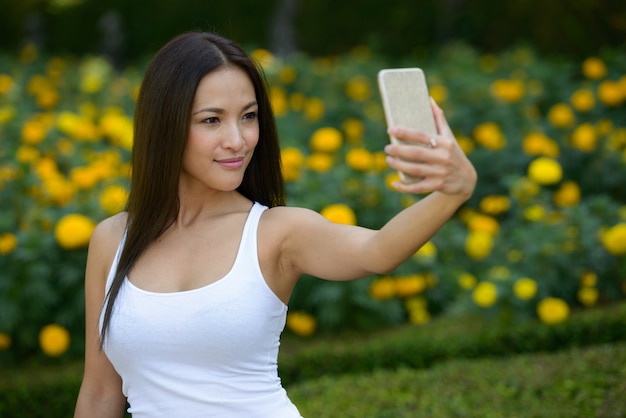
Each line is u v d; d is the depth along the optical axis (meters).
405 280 7.77
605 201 8.11
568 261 7.44
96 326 3.41
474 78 11.68
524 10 16.94
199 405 3.13
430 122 2.71
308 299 7.67
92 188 7.86
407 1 18.59
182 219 3.31
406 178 2.66
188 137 3.15
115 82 12.60
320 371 7.11
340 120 11.73
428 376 6.45
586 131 9.91
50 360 7.37
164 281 3.19
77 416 3.47
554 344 7.13
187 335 3.09
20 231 7.36
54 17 20.09
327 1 19.12
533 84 11.91
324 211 7.32
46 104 11.45
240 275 3.14
